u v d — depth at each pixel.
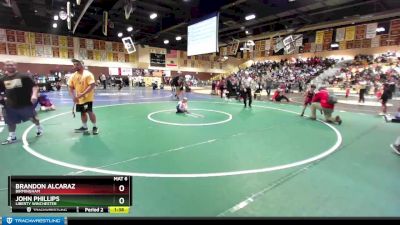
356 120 8.59
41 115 8.52
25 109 5.21
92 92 5.92
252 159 4.37
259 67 40.16
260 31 27.73
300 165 4.09
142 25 26.80
